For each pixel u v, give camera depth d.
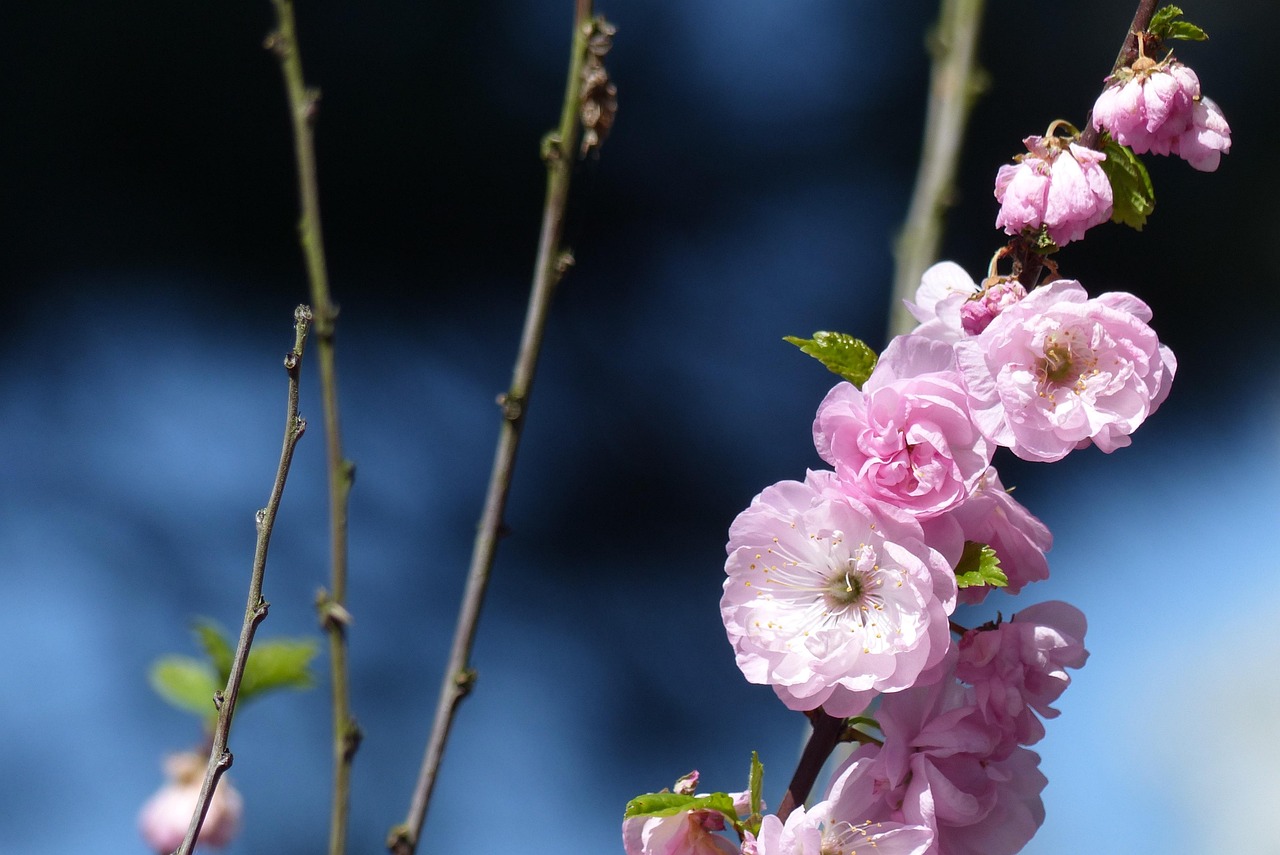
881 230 12.41
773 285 12.45
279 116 11.98
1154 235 11.63
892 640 1.83
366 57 12.00
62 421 11.77
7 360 11.71
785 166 12.63
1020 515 1.94
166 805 3.88
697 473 12.15
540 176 12.30
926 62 12.59
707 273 12.45
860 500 1.87
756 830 1.86
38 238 11.83
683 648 11.86
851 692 1.87
